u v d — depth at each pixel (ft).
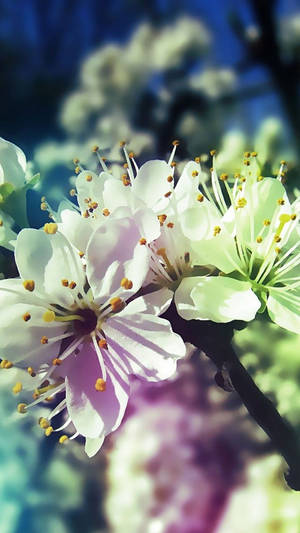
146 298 0.40
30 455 0.74
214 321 0.40
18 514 0.75
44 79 1.20
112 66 1.00
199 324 0.41
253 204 0.44
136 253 0.40
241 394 0.41
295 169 0.55
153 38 1.01
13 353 0.40
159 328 0.40
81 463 0.75
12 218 0.42
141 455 0.71
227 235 0.42
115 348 0.40
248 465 0.70
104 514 0.75
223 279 0.41
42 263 0.40
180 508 0.68
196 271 0.42
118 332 0.40
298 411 0.73
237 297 0.40
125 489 0.72
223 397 0.74
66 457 0.75
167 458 0.71
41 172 0.45
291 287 0.42
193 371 0.75
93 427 0.39
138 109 0.85
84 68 1.04
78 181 0.43
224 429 0.72
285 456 0.41
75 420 0.40
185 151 0.69
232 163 0.56
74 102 1.01
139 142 0.71
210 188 0.52
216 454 0.71
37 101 1.18
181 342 0.39
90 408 0.40
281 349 0.76
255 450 0.71
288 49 0.80
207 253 0.41
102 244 0.40
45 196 0.44
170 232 0.41
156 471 0.71
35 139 1.15
